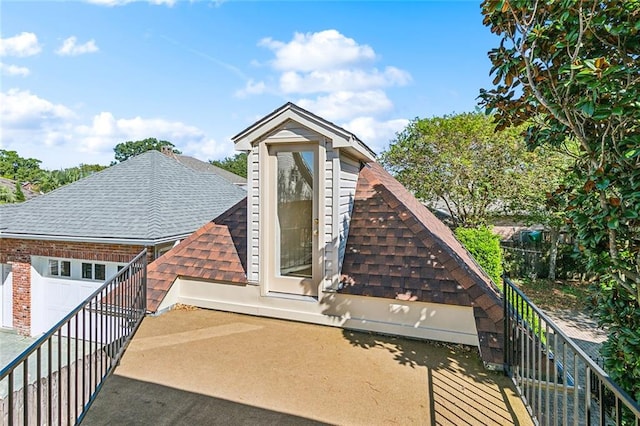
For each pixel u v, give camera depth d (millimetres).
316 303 5406
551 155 14406
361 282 5234
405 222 5871
